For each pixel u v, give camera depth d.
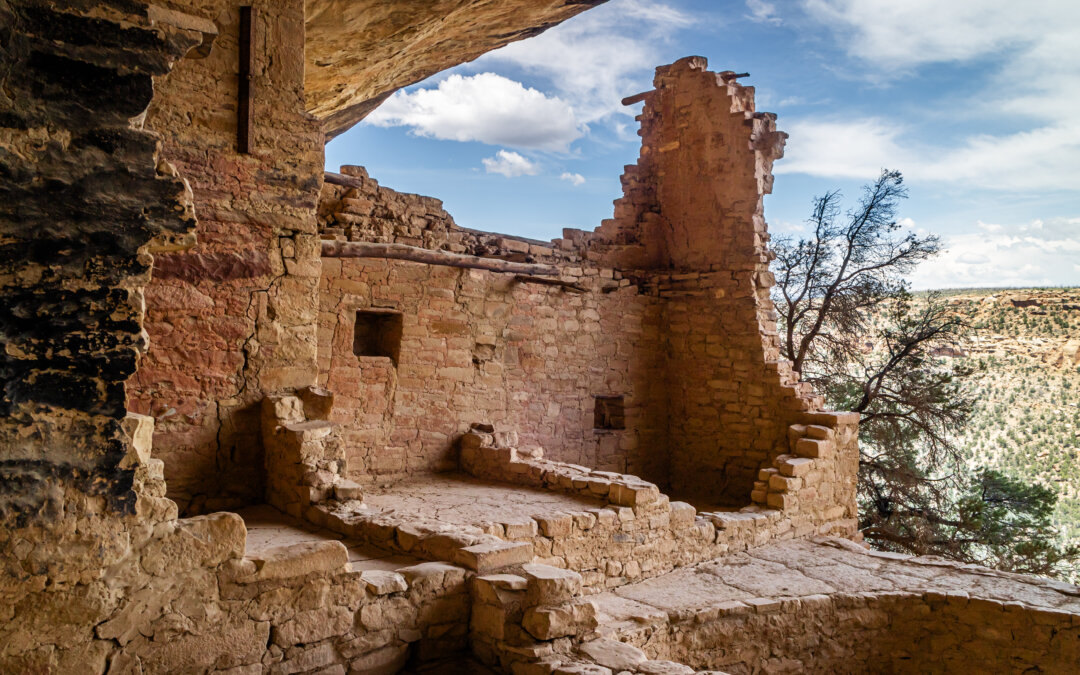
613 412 13.18
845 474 11.34
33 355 2.80
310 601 3.80
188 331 6.54
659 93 13.86
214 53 6.62
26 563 2.83
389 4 7.44
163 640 3.26
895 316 15.66
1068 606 7.72
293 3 7.00
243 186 6.78
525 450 9.95
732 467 12.48
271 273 6.95
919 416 15.00
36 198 2.79
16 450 2.78
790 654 7.49
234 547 3.51
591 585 7.45
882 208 15.45
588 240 13.16
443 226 11.03
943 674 7.99
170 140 6.41
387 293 9.98
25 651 2.85
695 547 8.69
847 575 8.62
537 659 4.15
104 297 2.94
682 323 13.25
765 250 12.59
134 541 3.14
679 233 13.55
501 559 4.71
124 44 2.95
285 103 6.98
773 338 12.49
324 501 6.18
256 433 6.87
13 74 2.73
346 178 10.05
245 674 3.54
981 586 8.40
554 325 11.97
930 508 14.96
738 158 12.62
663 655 6.69
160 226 3.05
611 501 8.15
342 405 9.55
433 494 8.76
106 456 2.99
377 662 4.09
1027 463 27.77
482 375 11.02
